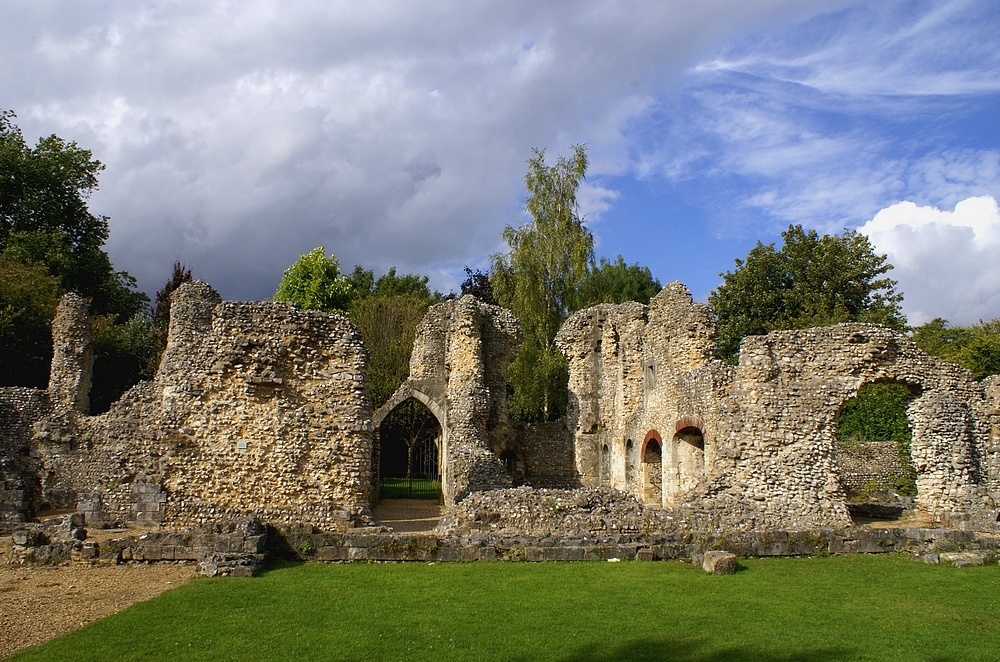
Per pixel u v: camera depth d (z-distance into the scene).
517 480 38.34
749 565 17.91
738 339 50.44
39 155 48.19
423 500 36.59
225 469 20.36
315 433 20.80
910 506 26.33
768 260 51.44
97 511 19.91
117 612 13.09
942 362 25.33
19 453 30.33
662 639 11.84
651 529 19.41
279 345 21.00
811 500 22.31
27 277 40.91
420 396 35.53
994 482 24.42
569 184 46.31
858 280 50.69
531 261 44.88
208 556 16.81
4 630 12.04
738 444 23.00
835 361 24.42
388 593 14.62
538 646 11.40
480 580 15.89
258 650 11.08
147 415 25.66
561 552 18.31
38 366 40.69
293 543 18.03
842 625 12.86
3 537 18.17
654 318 33.31
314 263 55.00
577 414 38.41
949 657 11.22
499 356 36.53
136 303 55.78
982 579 16.56
